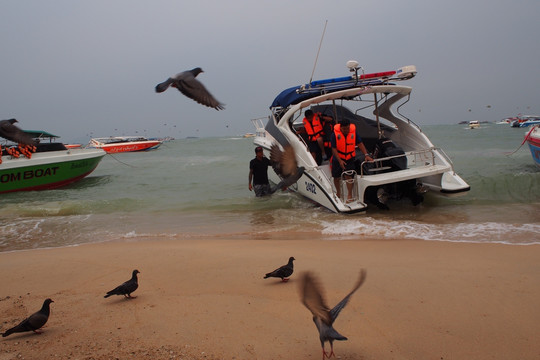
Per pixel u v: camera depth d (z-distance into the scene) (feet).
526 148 74.02
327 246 23.95
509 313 14.02
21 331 13.52
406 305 15.01
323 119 38.04
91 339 13.39
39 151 61.67
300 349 12.25
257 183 41.19
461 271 18.24
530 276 17.16
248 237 28.12
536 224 26.96
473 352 11.80
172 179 60.08
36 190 57.88
